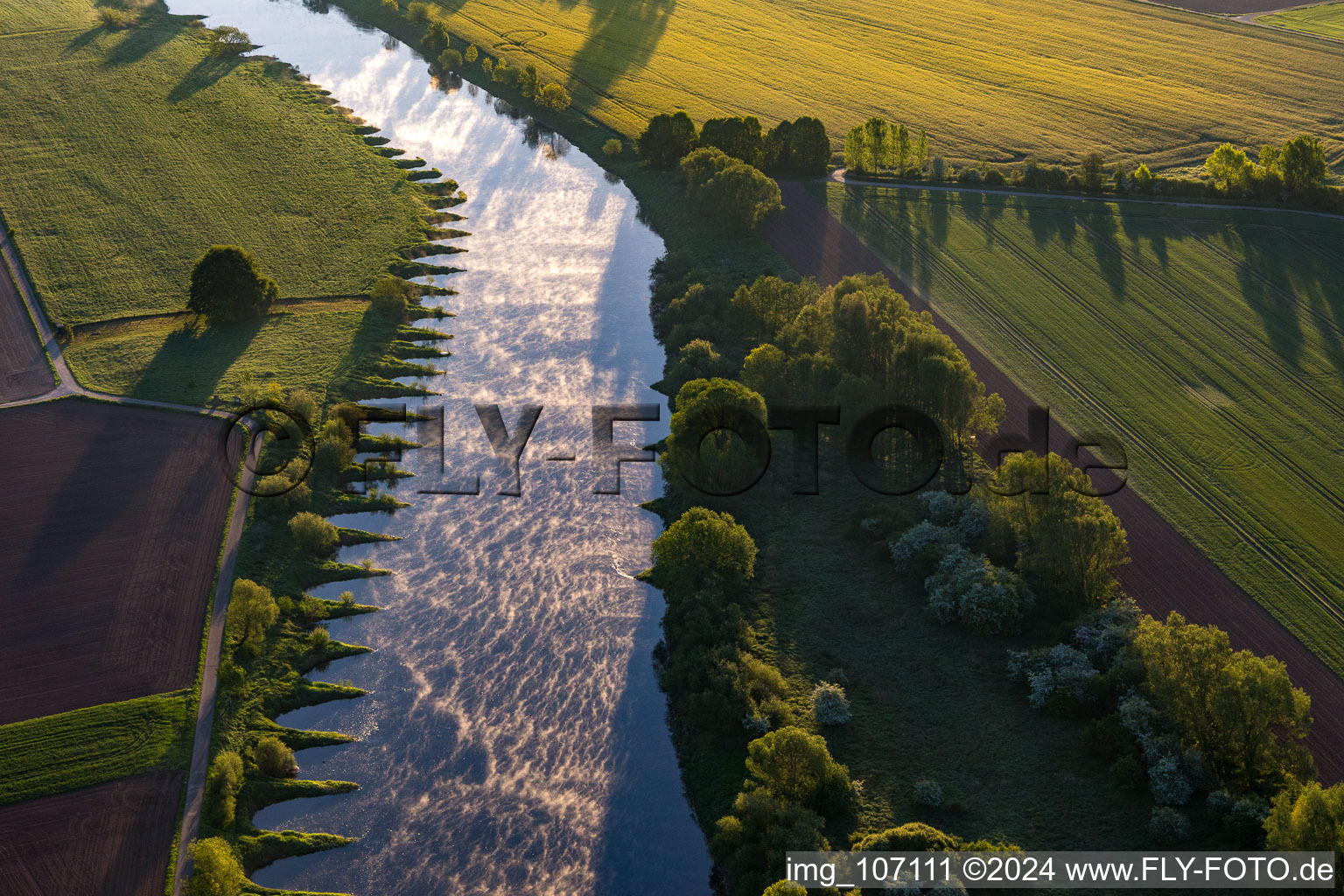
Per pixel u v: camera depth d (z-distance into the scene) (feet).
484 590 346.33
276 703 297.74
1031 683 287.07
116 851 245.24
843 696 287.07
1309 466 377.50
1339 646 301.02
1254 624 309.42
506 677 315.17
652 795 279.69
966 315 474.49
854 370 399.65
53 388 416.67
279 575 337.31
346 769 285.64
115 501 355.15
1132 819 250.16
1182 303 483.92
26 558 329.31
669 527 345.51
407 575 351.46
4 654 295.48
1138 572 330.13
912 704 289.33
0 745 268.21
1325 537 342.23
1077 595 312.91
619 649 324.60
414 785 282.36
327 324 471.62
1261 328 463.42
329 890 254.88
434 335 475.31
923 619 318.45
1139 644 268.82
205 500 358.23
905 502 364.38
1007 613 306.55
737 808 256.32
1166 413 407.03
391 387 436.76
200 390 417.49
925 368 368.68
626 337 479.41
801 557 345.31
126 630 304.91
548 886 257.75
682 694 305.94
